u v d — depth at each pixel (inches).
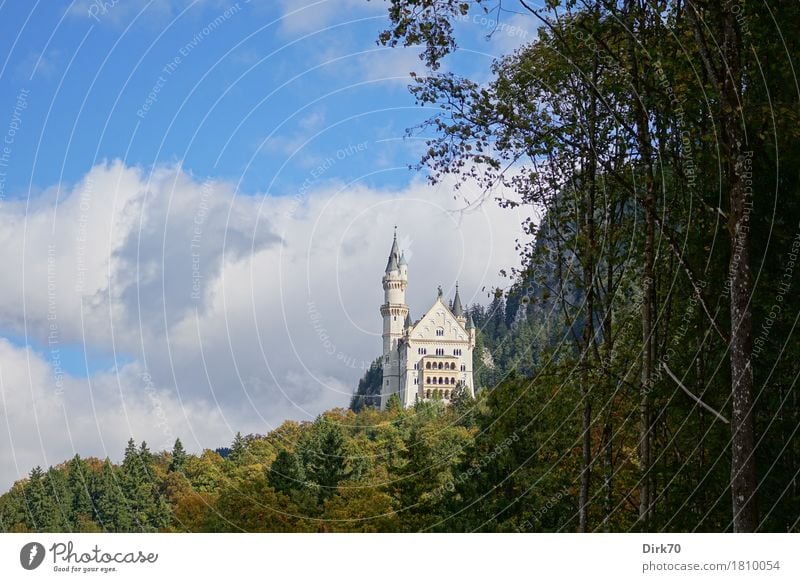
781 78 1032.2
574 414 1349.7
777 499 1004.6
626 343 1261.1
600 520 1343.5
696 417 1176.8
